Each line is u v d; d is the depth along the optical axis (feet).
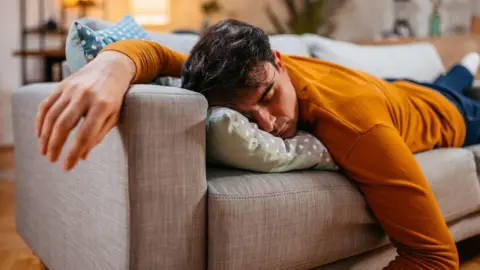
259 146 2.89
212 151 2.97
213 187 2.73
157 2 12.20
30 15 12.50
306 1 13.96
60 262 3.65
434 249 2.97
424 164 3.80
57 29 11.96
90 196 2.98
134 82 2.78
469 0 13.53
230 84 2.89
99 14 13.26
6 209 6.95
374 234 3.40
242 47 2.93
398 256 3.18
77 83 2.27
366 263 3.51
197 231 2.68
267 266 2.81
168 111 2.52
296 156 3.09
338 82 3.49
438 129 4.24
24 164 4.42
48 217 3.84
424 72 7.26
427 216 2.97
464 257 4.83
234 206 2.66
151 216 2.53
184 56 3.65
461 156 4.14
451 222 4.27
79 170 3.13
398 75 6.88
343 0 14.24
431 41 10.90
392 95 3.82
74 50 3.36
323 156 3.21
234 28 3.08
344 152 3.16
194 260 2.69
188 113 2.60
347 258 3.42
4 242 5.51
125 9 13.64
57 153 2.16
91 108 2.21
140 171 2.48
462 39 10.71
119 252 2.62
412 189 2.97
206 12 13.97
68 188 3.36
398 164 2.99
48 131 2.17
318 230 3.01
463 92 6.11
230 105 3.02
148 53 3.04
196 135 2.64
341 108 3.22
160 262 2.58
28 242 4.46
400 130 3.75
